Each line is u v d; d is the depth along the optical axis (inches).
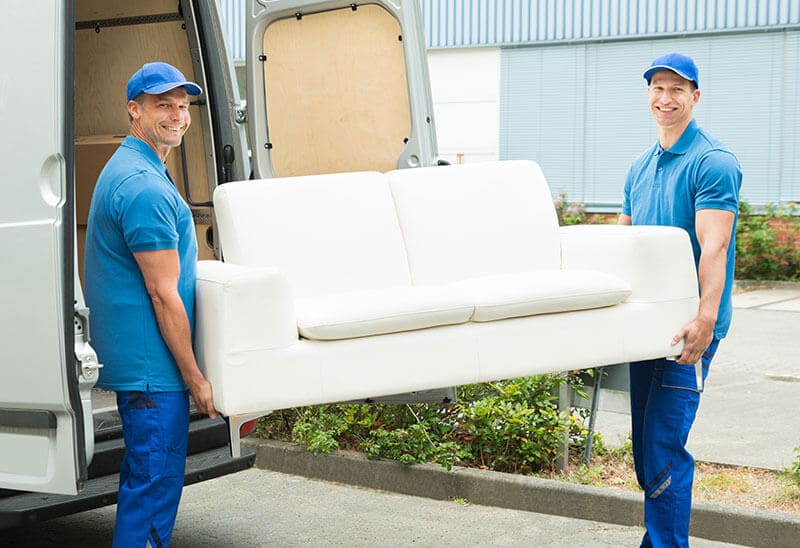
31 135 140.9
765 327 438.6
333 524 197.3
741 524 183.3
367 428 233.8
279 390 145.3
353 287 182.5
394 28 209.5
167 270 140.3
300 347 147.6
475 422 220.5
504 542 184.7
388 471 218.2
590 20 669.9
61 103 138.9
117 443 165.5
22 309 141.9
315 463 227.9
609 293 166.2
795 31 615.2
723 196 163.9
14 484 146.1
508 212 194.9
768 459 229.0
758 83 627.2
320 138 218.2
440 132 718.5
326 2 212.5
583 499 197.9
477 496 208.4
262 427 243.4
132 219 139.5
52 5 139.5
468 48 704.4
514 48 692.7
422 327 156.6
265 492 219.0
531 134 695.1
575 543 183.8
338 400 150.1
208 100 213.0
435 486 213.0
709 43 638.5
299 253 179.6
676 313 168.9
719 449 238.8
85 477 141.5
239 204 178.2
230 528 195.9
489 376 161.0
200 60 212.8
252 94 221.1
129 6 218.5
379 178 192.4
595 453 224.4
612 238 175.5
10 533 196.9
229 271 144.9
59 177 139.4
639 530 191.0
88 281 147.6
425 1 710.5
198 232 217.0
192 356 142.6
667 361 169.6
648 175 178.1
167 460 144.3
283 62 219.8
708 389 312.8
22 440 145.9
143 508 143.2
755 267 593.3
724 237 163.8
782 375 335.3
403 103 210.2
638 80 663.1
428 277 189.0
